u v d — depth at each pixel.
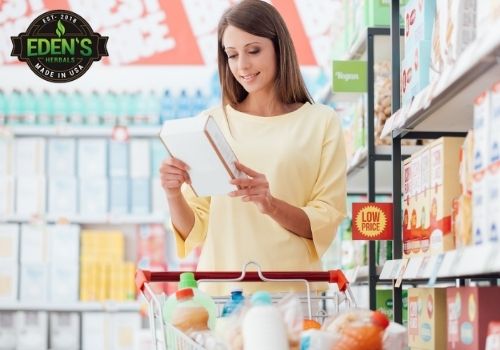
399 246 2.98
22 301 6.88
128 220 6.98
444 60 2.36
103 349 6.98
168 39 7.68
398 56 3.13
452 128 2.82
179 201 2.67
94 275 6.95
